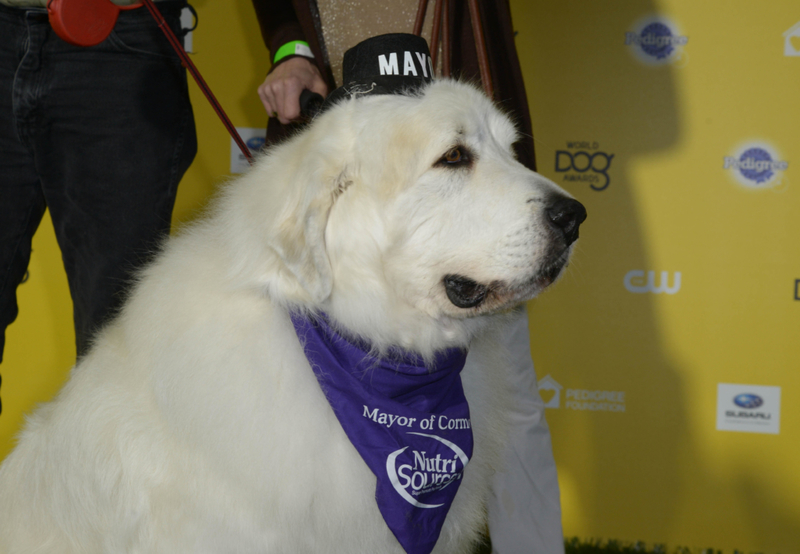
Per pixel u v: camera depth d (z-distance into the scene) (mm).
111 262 2471
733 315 3396
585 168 3477
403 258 1771
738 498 3434
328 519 1640
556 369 3545
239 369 1601
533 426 2387
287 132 2404
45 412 2049
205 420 1571
